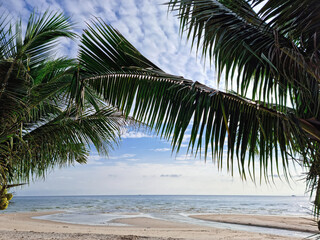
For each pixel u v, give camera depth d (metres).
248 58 1.88
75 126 5.51
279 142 1.94
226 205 58.16
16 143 4.95
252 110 2.07
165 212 34.66
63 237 10.11
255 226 18.83
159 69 2.47
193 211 37.06
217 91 2.13
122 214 30.42
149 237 10.80
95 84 2.50
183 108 2.20
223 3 2.05
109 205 56.44
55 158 5.90
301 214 29.23
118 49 2.41
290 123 1.84
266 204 62.25
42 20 3.63
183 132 2.16
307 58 1.68
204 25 2.17
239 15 1.96
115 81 2.43
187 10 2.16
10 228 13.70
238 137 2.06
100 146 6.01
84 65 2.44
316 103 1.79
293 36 1.66
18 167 5.23
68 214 29.75
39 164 5.59
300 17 1.59
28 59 3.58
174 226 18.64
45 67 4.49
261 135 2.11
